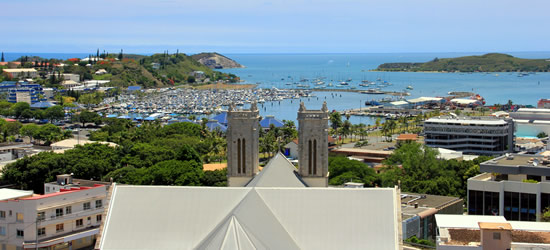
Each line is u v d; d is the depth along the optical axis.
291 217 111.12
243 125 156.38
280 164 146.88
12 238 169.00
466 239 134.75
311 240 108.19
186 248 108.19
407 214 188.00
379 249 106.12
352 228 108.88
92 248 179.00
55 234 173.00
